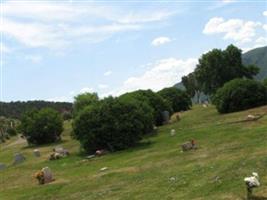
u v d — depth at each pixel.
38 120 58.75
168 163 25.30
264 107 47.41
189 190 17.59
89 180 24.66
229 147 26.42
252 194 15.31
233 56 88.81
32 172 32.78
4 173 34.44
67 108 161.75
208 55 89.75
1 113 170.88
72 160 35.97
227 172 19.19
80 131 38.69
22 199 22.83
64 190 23.14
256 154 22.30
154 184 19.97
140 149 34.44
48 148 52.12
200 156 25.34
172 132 39.62
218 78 89.31
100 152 36.28
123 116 37.47
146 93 51.62
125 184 21.52
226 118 44.09
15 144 71.31
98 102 39.84
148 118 39.69
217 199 15.64
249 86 49.78
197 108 70.56
